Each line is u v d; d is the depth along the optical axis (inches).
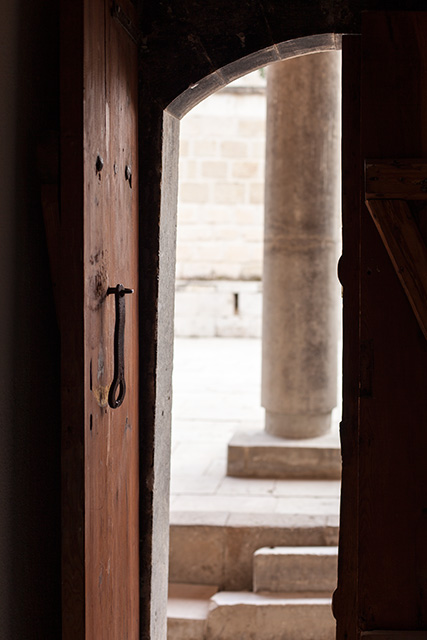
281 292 229.3
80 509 87.7
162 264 115.7
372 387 102.4
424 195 98.3
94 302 90.7
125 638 106.6
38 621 96.7
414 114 100.7
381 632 101.5
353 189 108.7
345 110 108.7
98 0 90.5
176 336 506.3
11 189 86.8
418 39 100.9
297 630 173.3
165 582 127.6
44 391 98.2
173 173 121.2
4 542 86.2
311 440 228.7
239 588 186.1
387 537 102.6
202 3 111.1
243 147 502.0
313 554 179.8
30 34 92.0
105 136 94.5
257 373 389.4
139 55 111.7
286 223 228.5
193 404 320.5
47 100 97.9
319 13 109.4
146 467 115.0
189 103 118.4
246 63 114.0
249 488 214.2
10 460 87.7
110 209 97.0
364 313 102.3
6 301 86.0
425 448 102.0
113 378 97.1
